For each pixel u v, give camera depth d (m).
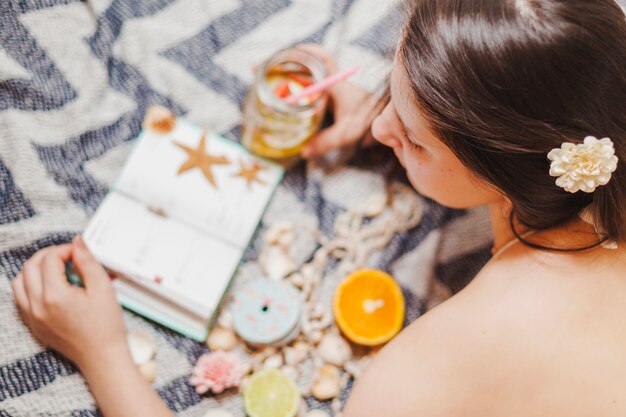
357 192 0.91
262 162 0.89
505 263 0.65
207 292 0.83
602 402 0.57
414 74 0.53
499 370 0.59
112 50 0.90
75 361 0.75
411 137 0.59
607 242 0.60
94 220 0.82
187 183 0.86
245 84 0.93
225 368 0.80
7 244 0.79
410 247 0.90
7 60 0.84
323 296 0.87
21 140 0.82
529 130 0.51
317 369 0.83
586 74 0.49
